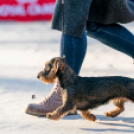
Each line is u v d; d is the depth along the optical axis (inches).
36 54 601.9
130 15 264.1
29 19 1400.1
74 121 235.3
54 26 258.2
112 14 259.6
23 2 1392.7
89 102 217.3
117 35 270.2
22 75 420.5
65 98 217.5
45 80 220.5
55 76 222.7
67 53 252.2
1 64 507.8
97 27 268.2
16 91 330.3
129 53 277.6
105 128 217.9
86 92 215.8
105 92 215.3
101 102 217.5
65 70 219.9
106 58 547.5
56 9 254.2
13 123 227.9
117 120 237.5
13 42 788.0
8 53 623.8
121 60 524.4
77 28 244.1
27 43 763.4
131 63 496.1
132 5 271.7
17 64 505.4
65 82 219.0
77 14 241.4
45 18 1412.4
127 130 213.0
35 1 1396.4
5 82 378.3
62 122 232.5
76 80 219.3
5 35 937.5
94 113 255.1
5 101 288.7
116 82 215.5
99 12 260.1
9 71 449.4
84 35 256.5
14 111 258.4
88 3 241.0
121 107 237.8
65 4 241.9
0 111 257.4
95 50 647.1
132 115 249.0
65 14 244.1
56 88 248.7
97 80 217.9
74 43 250.1
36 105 247.3
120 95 215.9
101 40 278.5
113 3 254.7
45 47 689.6
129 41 271.6
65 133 207.0
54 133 207.0
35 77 406.3
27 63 512.7
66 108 216.5
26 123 228.7
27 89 340.5
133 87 215.0
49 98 247.9
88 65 483.5
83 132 209.0
